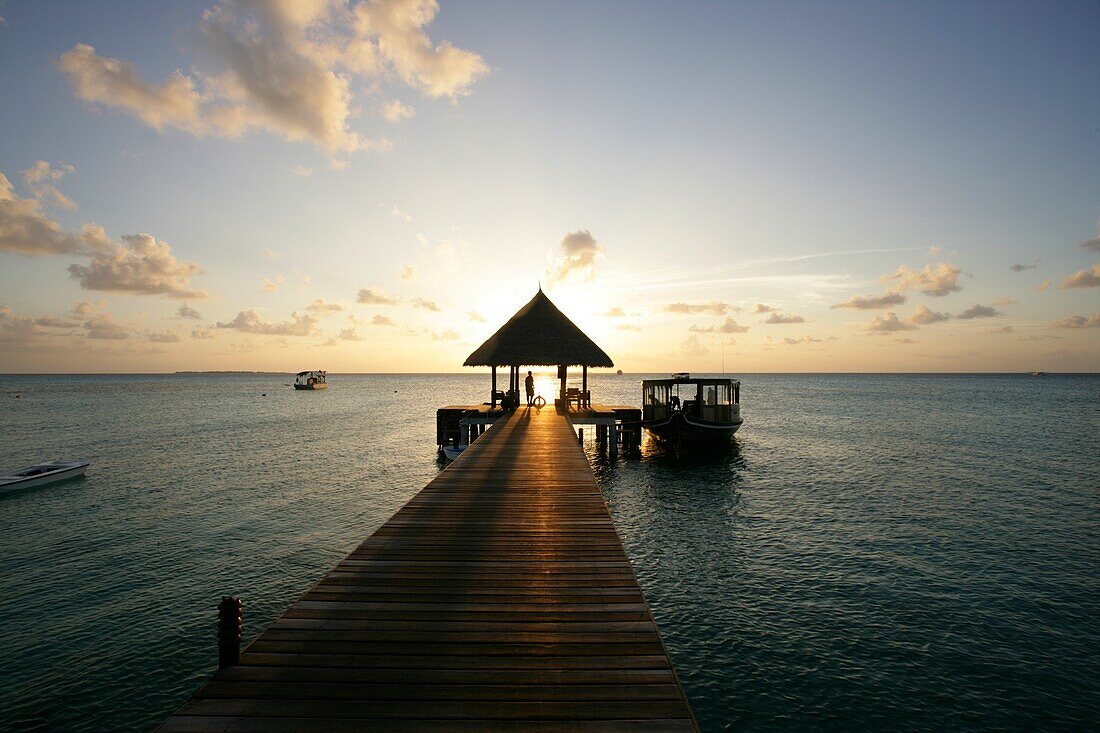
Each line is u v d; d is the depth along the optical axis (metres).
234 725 3.41
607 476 25.44
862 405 73.62
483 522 8.37
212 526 17.36
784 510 18.98
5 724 7.87
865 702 8.20
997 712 7.96
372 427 48.28
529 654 4.36
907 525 16.98
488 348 28.84
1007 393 111.31
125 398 99.94
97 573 13.33
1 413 63.59
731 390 32.56
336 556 14.57
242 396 108.06
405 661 4.21
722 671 9.02
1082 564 13.53
